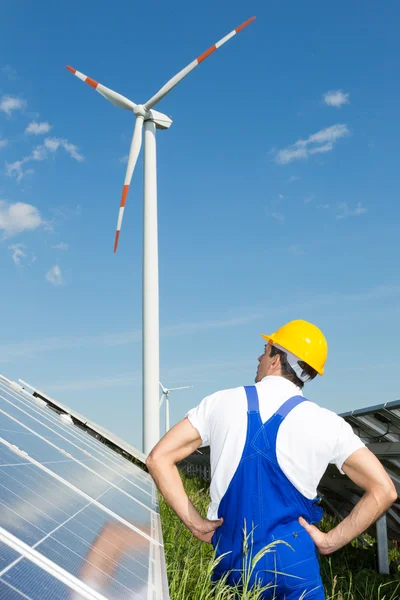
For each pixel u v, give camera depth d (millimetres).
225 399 3701
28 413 7305
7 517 2396
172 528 7281
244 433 3545
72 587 2184
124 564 2951
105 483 5523
